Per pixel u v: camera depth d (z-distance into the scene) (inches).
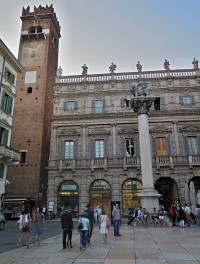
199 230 878.4
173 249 517.3
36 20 2094.0
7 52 1389.0
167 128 1657.2
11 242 663.8
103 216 635.5
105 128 1706.4
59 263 406.0
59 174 1640.0
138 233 808.3
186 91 1742.1
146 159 1133.1
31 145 1750.7
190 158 1574.8
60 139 1711.4
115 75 1839.3
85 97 1790.1
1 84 1348.4
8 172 1700.3
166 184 1685.5
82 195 1593.3
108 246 566.3
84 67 1875.0
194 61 1814.7
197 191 1568.7
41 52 1999.3
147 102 1220.5
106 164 1608.0
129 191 1592.0
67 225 556.1
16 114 1835.6
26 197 1542.8
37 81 1913.1
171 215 1051.3
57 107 1786.4
